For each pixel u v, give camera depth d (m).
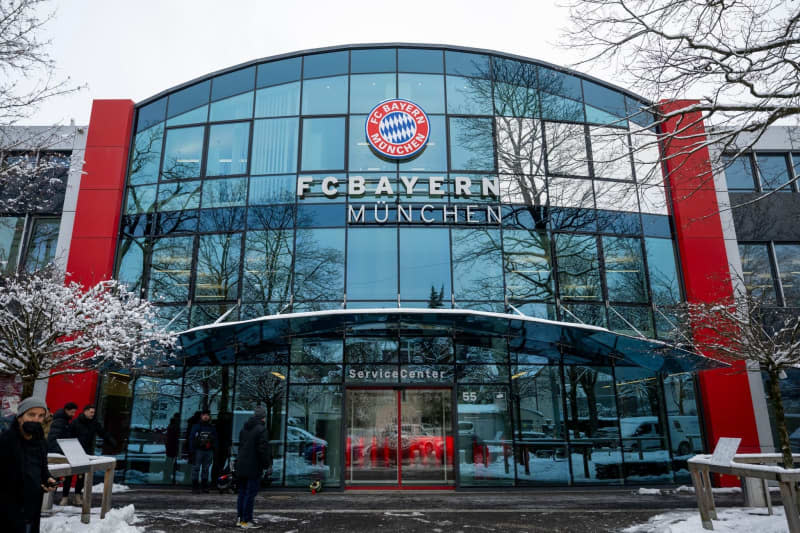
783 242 16.38
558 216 15.38
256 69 16.73
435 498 12.13
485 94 16.31
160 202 15.98
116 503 11.12
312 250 14.93
